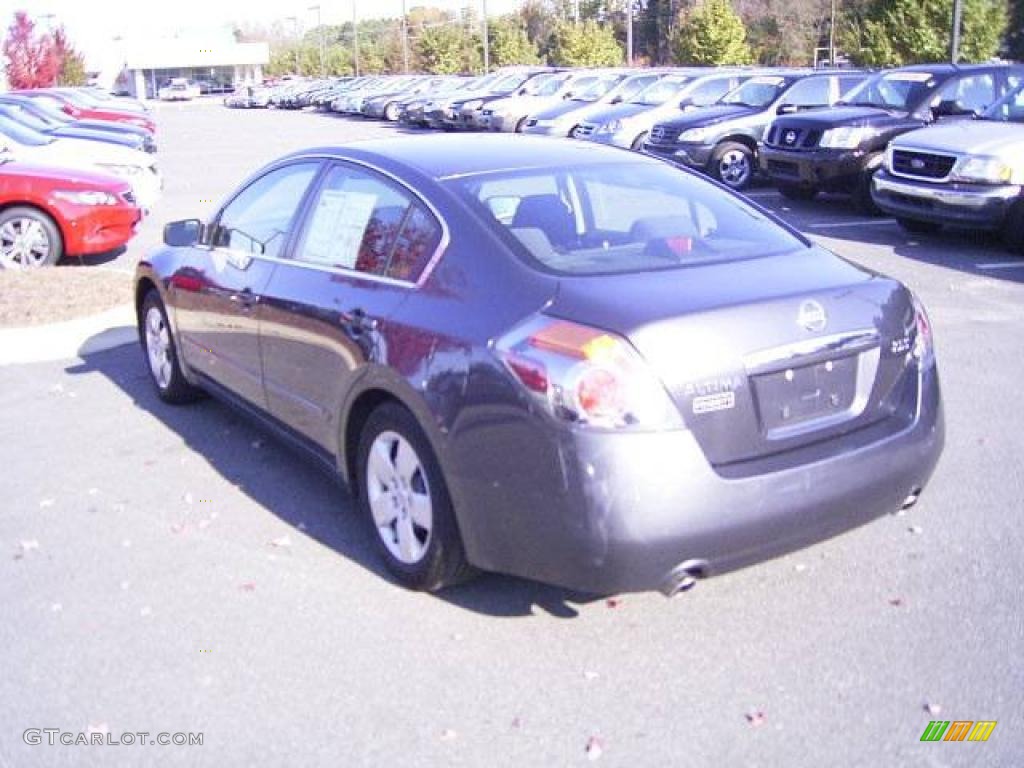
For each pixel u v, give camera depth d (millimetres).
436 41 68875
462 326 3809
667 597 3910
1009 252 11008
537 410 3484
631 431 3400
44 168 11430
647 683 3609
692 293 3697
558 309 3629
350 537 4789
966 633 3861
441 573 4055
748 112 16906
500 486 3633
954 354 7391
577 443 3412
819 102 16953
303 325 4707
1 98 20750
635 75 22906
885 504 3920
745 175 16906
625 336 3447
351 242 4648
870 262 10656
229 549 4688
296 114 53344
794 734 3307
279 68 126000
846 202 15531
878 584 4238
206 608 4172
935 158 11156
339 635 3949
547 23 75875
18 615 4148
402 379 3961
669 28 66688
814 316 3750
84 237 11078
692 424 3477
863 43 35250
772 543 3639
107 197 11242
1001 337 7797
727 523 3502
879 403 3961
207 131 39125
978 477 5258
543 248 4000
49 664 3797
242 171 22984
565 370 3439
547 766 3188
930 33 33281
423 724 3408
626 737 3316
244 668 3746
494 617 4062
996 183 10664
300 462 5727
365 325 4234
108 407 6754
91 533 4883
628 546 3416
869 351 3898
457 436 3738
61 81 57875
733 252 4223
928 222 11688
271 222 5352
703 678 3627
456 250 4059
